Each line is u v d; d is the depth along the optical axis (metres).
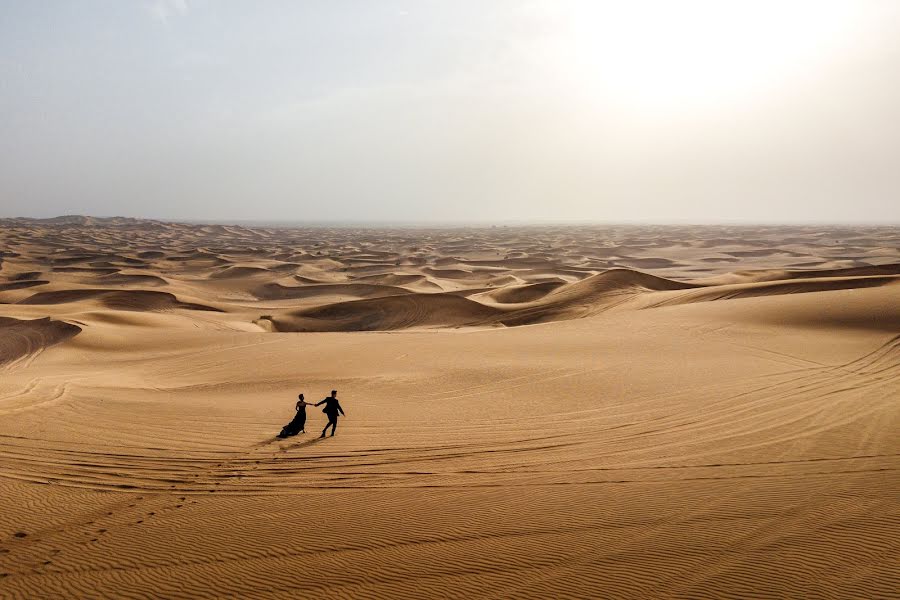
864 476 9.85
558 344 26.06
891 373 18.34
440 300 51.28
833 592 6.34
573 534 7.95
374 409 16.34
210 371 24.16
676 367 20.48
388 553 7.54
